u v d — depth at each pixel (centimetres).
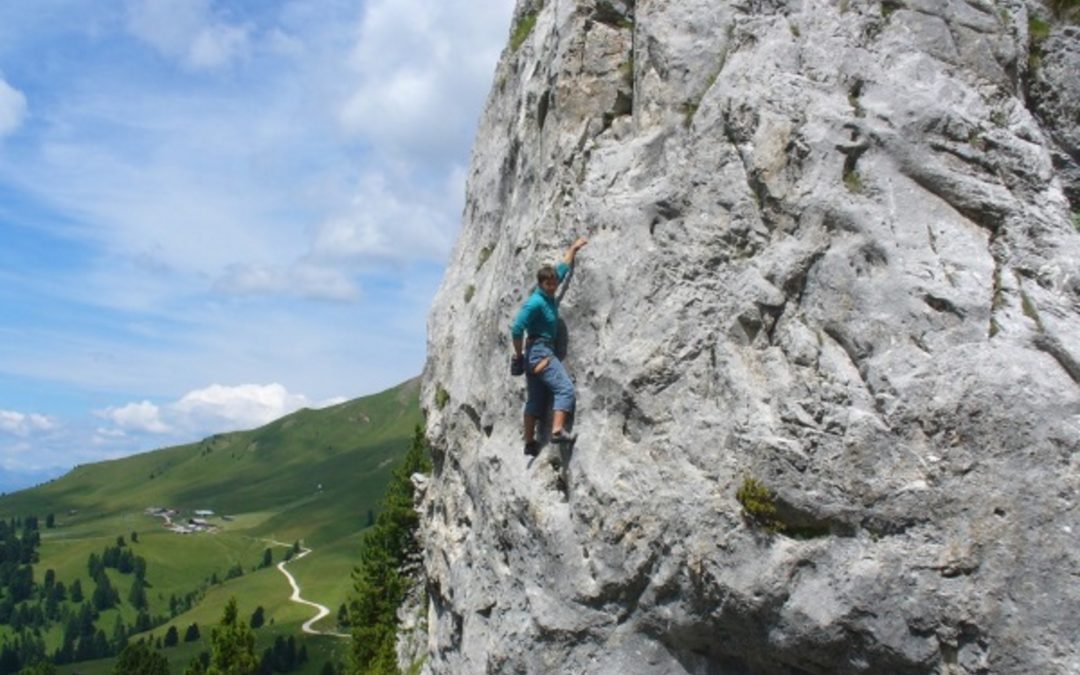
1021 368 1048
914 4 1299
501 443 1516
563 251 1439
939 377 1069
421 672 2027
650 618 1223
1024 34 1340
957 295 1103
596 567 1260
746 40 1330
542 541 1346
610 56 1520
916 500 1042
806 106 1234
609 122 1496
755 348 1183
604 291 1338
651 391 1241
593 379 1323
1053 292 1117
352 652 4806
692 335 1231
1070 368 1056
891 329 1110
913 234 1152
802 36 1295
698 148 1298
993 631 990
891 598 1034
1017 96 1302
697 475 1171
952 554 1019
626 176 1390
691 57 1377
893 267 1134
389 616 4741
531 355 1369
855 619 1046
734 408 1157
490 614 1464
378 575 4834
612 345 1302
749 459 1121
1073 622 962
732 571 1115
